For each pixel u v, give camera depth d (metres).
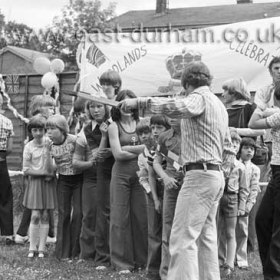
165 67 9.50
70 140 5.87
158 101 4.03
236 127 6.17
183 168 4.25
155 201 5.06
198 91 4.16
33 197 6.14
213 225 4.30
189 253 4.09
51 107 6.82
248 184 5.50
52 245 6.75
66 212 5.94
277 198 4.68
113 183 5.30
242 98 6.25
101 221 5.58
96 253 5.69
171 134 4.76
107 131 5.35
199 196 4.10
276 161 4.72
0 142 6.93
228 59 9.17
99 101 4.33
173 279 4.13
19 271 5.39
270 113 4.79
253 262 5.88
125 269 5.31
